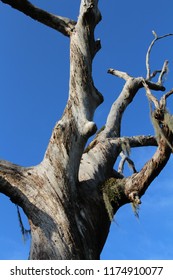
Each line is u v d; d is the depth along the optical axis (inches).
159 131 233.0
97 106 293.9
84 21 300.8
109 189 266.2
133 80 367.9
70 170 255.8
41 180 253.4
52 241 227.5
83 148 266.5
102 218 259.0
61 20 307.6
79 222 242.2
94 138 320.5
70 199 248.1
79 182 269.0
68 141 260.1
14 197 246.5
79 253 228.1
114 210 269.0
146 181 258.7
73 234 233.0
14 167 259.1
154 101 232.1
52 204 242.8
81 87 282.5
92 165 286.5
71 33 304.3
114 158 306.0
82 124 265.3
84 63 289.1
